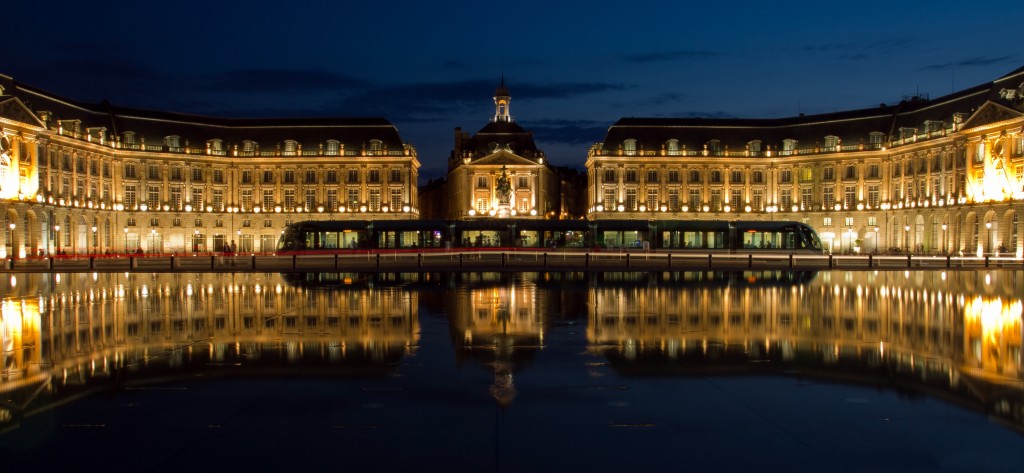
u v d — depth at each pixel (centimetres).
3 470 923
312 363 1539
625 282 3825
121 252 9231
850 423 1116
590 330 1997
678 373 1445
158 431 1074
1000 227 7625
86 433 1066
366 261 6494
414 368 1490
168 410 1178
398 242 8025
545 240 8200
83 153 8994
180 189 10262
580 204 16225
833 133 10488
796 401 1237
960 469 934
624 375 1425
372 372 1452
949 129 8662
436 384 1351
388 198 10656
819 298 2912
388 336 1892
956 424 1111
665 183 10881
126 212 9888
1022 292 3247
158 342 1803
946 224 8588
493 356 1616
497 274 4562
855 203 10306
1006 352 1666
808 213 10606
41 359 1586
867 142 10131
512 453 988
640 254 6775
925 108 9481
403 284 3681
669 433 1070
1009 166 7438
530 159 11131
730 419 1136
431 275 4472
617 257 6819
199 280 4069
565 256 7131
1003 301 2823
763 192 10925
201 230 10375
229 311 2452
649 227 8094
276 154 10562
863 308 2552
